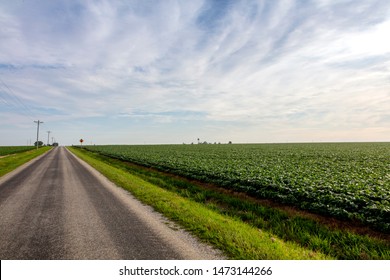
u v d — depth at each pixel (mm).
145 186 14977
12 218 8969
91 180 18109
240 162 25172
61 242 6723
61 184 16391
